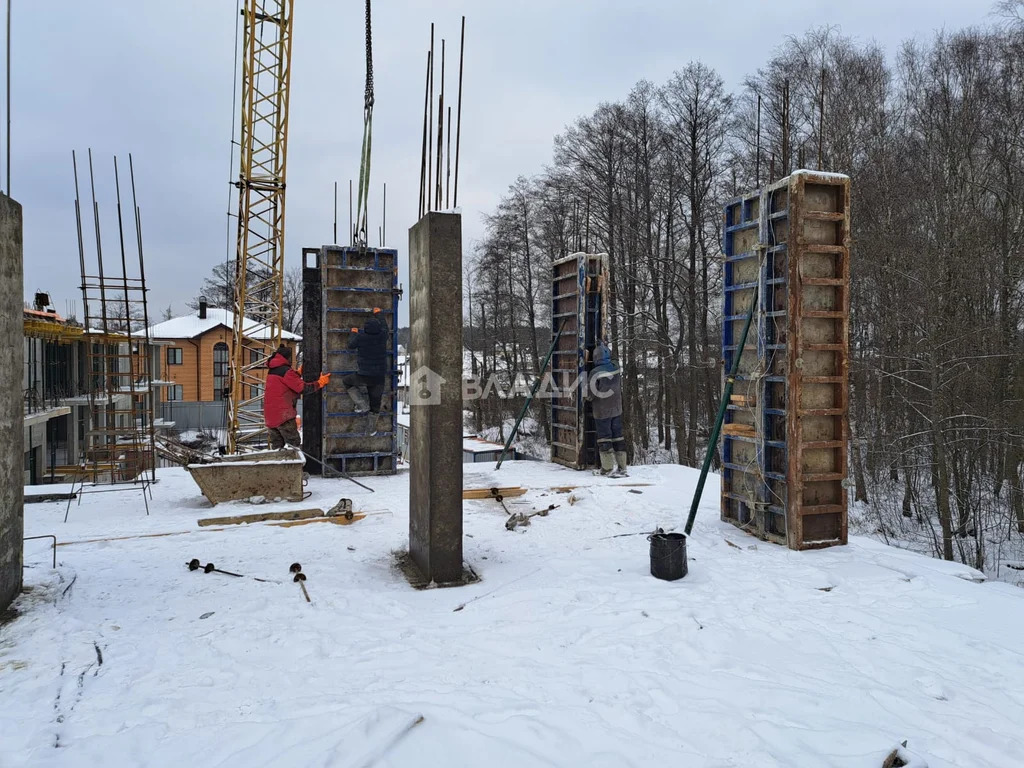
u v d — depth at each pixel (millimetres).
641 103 29328
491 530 7184
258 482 8633
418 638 4246
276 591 5168
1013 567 15891
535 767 2578
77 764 2711
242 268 14406
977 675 3773
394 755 2615
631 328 28078
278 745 2746
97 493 9609
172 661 3863
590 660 3846
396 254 11234
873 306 20000
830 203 6582
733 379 6961
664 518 7656
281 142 14922
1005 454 16750
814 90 24938
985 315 17969
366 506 8336
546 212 33938
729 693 3398
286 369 10133
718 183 28062
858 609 4828
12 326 4809
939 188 19234
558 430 11984
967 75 23203
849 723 3094
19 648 4012
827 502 6609
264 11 14578
